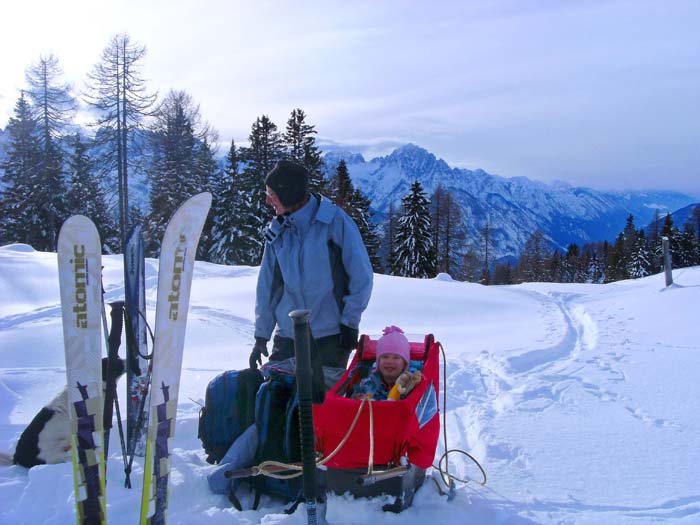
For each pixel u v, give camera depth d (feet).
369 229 141.49
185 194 125.29
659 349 26.32
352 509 10.46
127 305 11.28
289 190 12.18
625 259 238.07
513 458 14.17
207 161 141.08
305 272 12.42
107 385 10.84
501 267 255.50
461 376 22.07
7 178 140.87
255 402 11.91
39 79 131.13
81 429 8.72
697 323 31.96
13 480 11.64
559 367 23.66
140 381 11.52
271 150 132.16
